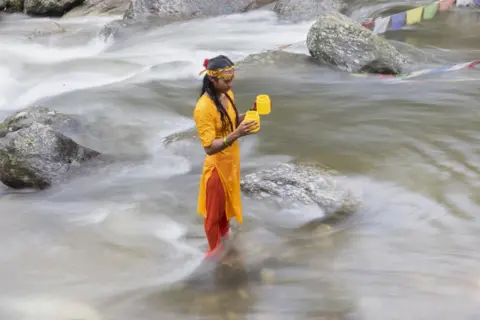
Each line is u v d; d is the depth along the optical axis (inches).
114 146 281.0
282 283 159.5
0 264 181.5
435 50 417.7
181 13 583.5
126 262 179.6
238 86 354.9
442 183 207.8
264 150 255.0
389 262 163.2
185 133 285.1
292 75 371.6
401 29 478.0
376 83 347.6
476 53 406.0
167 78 390.3
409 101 306.5
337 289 152.9
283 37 507.2
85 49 524.4
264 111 155.6
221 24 561.6
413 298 145.1
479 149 234.4
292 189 206.4
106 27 552.1
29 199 231.6
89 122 311.3
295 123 286.2
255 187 210.8
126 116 319.0
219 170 165.3
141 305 154.9
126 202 222.1
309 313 144.2
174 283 165.5
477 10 510.3
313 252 173.3
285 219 194.7
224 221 179.0
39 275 174.1
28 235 200.4
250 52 462.9
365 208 195.2
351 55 372.5
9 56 483.8
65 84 405.4
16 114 306.2
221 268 170.9
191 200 219.1
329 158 239.1
